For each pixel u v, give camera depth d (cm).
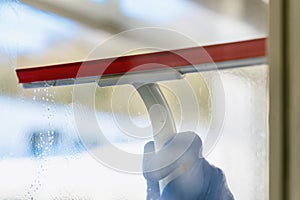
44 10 60
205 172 47
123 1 56
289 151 24
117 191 54
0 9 64
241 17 43
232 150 45
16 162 61
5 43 63
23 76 61
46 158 59
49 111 59
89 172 55
